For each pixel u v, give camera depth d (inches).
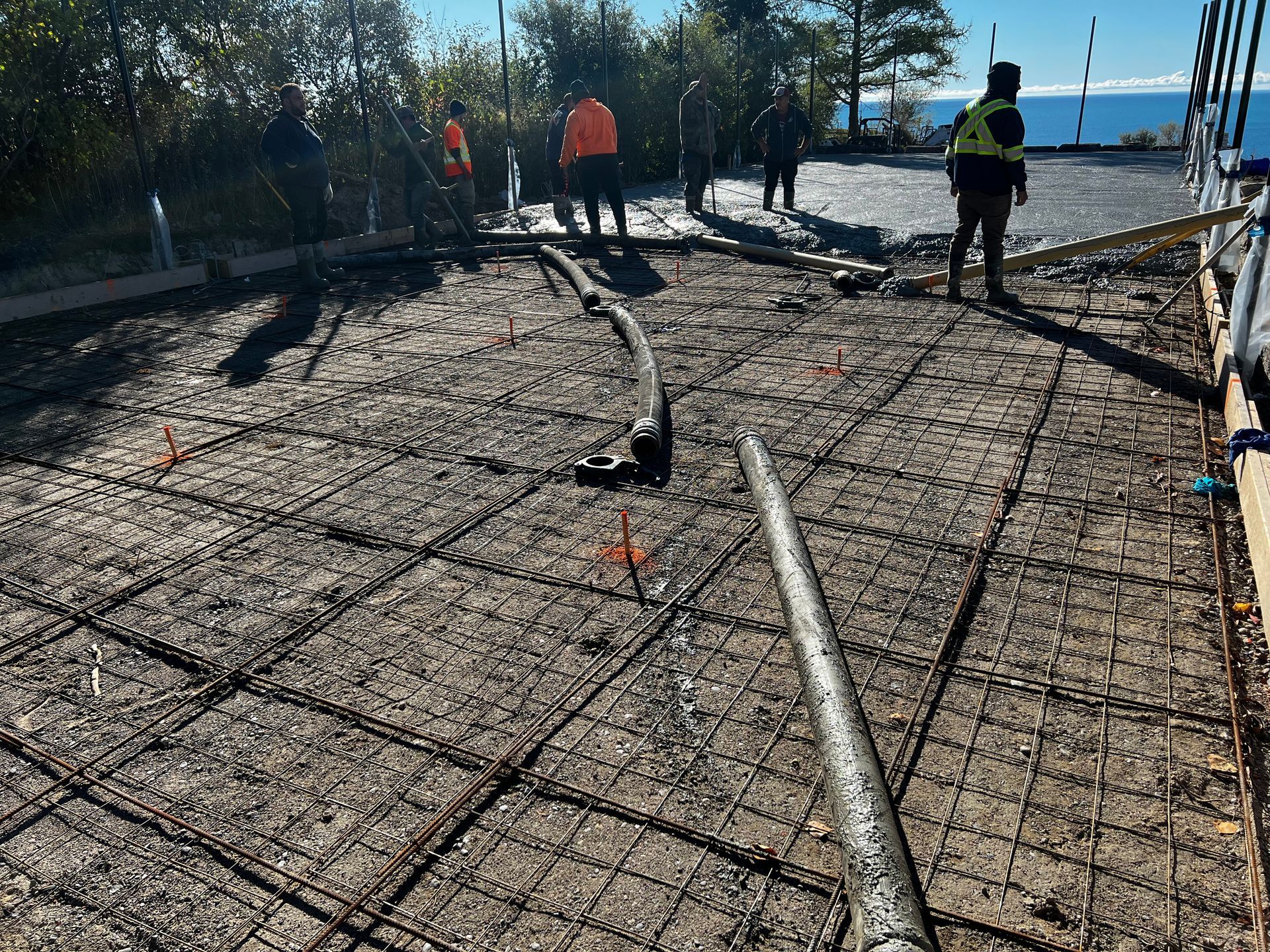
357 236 398.3
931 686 95.8
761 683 97.7
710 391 190.5
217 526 138.1
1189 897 70.4
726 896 72.0
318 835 79.6
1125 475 143.7
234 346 242.1
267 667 103.4
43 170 324.5
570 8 656.4
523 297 292.8
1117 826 77.4
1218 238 257.9
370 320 267.6
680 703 94.9
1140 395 178.9
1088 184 476.4
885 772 84.0
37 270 307.7
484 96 575.5
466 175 410.9
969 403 177.8
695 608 111.7
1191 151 502.9
